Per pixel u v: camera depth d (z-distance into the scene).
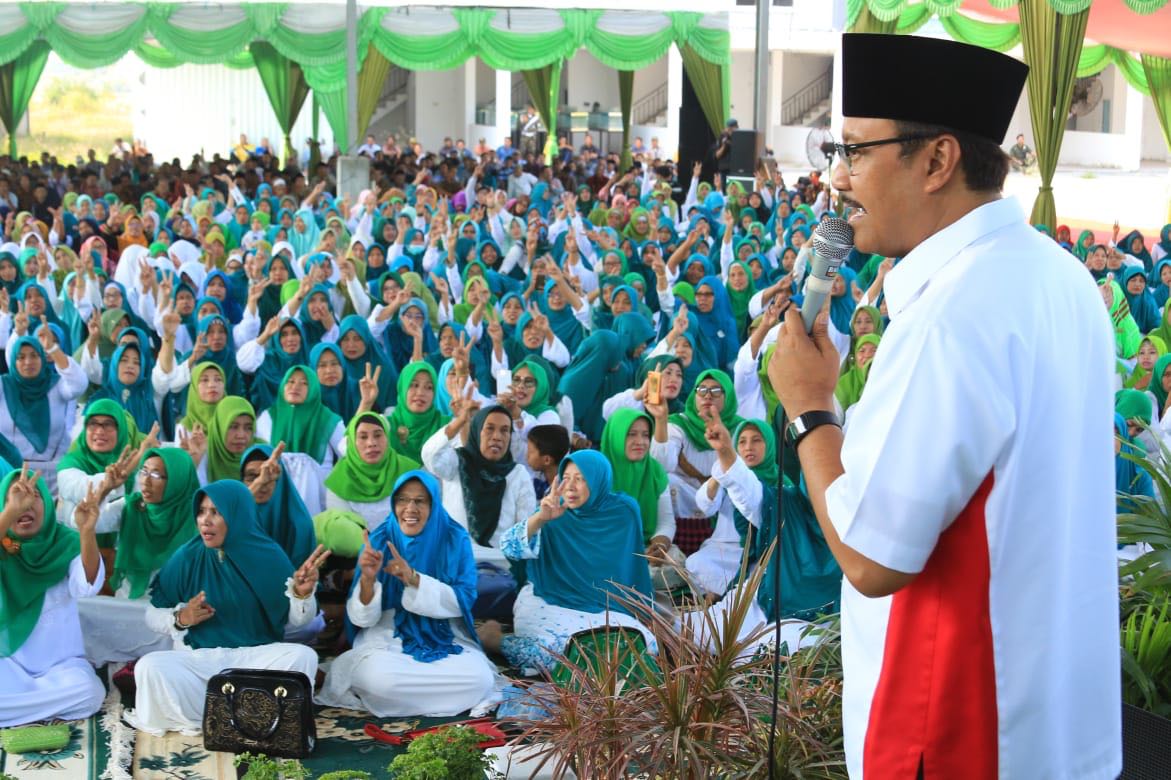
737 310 9.14
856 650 1.47
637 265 10.61
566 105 31.55
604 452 5.14
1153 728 2.31
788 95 31.20
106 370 6.75
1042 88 11.57
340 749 3.81
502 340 7.43
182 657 4.00
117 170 19.03
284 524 4.59
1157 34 15.27
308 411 5.76
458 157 20.52
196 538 4.22
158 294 8.30
